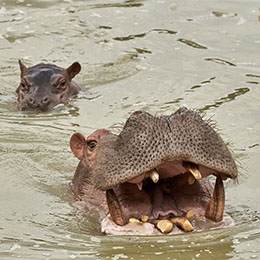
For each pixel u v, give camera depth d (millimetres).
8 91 51531
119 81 50625
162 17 62875
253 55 53719
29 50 57625
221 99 44969
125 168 22984
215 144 23109
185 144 22562
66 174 32938
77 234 25891
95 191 28266
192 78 49438
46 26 61719
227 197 29922
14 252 24297
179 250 23703
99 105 46688
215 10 64250
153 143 22688
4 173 32750
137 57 54500
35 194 30391
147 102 45719
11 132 40031
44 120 43906
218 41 56781
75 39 59188
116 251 23906
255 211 28281
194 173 22828
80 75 52688
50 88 48750
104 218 25812
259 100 44562
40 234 26016
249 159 34531
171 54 54531
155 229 24828
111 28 60938
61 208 28625
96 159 24844
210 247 24031
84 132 40281
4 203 29453
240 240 24719
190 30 59500
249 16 62438
